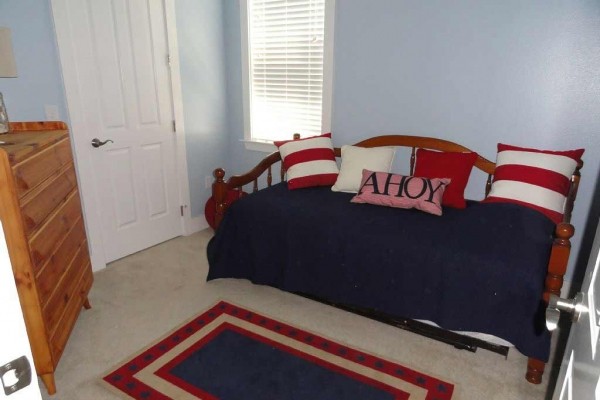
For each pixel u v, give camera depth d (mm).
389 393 1861
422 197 2449
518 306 1816
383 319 2330
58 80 2604
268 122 3752
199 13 3434
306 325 2371
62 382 1915
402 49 2936
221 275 2734
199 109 3605
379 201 2547
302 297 2662
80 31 2664
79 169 2787
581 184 2547
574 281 2641
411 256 2045
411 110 3008
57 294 1893
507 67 2621
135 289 2752
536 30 2490
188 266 3092
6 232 1572
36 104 2529
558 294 1787
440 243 2041
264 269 2561
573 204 2494
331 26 3145
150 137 3246
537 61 2527
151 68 3150
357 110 3225
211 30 3570
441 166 2699
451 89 2832
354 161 2920
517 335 1831
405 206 2486
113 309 2514
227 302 2604
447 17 2736
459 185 2598
